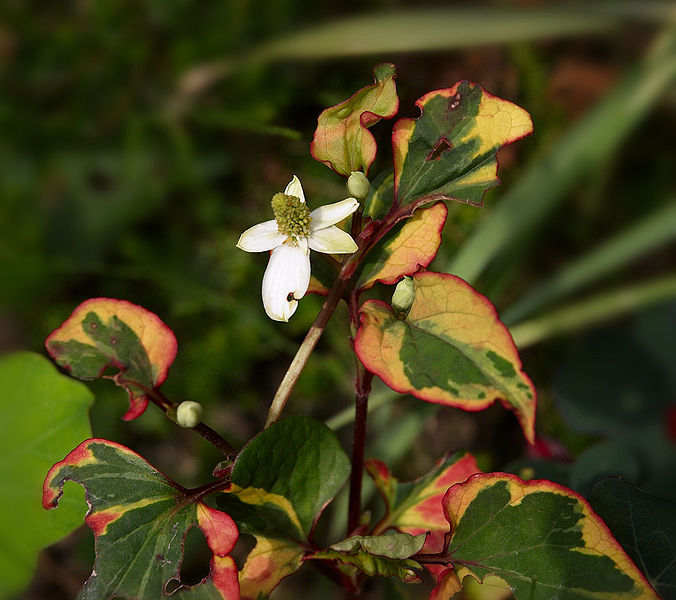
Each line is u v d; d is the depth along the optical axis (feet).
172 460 1.74
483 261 1.68
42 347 1.82
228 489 1.17
